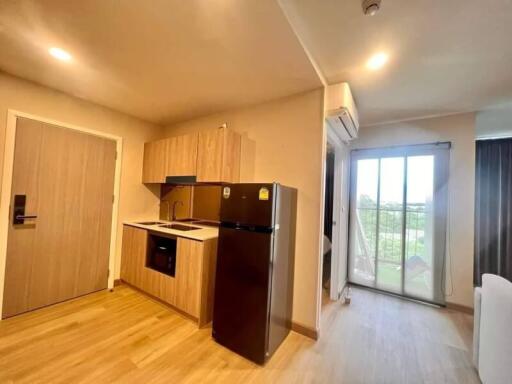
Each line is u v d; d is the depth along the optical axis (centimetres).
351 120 238
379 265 329
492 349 148
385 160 330
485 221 356
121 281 308
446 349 198
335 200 304
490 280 162
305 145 226
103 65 198
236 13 135
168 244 266
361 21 146
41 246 238
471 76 205
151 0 128
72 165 260
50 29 155
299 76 202
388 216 326
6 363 162
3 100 213
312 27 154
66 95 254
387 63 191
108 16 142
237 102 262
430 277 292
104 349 182
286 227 202
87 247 275
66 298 257
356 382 159
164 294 251
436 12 137
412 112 290
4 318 215
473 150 276
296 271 222
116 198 302
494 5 130
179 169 280
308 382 158
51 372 156
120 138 304
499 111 275
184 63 191
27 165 228
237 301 187
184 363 171
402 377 165
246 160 254
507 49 167
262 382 156
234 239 193
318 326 211
